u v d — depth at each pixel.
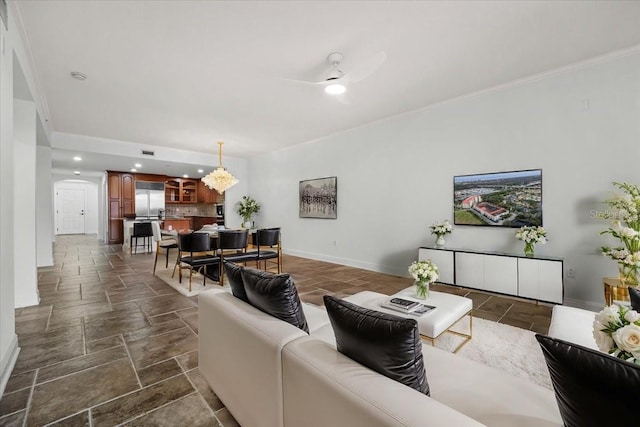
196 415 1.61
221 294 1.85
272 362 1.23
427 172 4.45
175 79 3.40
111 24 2.41
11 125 2.08
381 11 2.27
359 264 5.46
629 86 2.90
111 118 4.77
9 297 2.07
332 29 2.49
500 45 2.76
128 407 1.66
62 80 3.39
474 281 3.71
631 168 2.92
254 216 8.12
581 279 3.21
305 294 3.83
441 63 3.09
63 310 3.18
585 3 2.19
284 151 7.14
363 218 5.39
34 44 2.66
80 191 12.32
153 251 7.37
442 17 2.34
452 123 4.15
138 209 9.26
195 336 2.57
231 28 2.47
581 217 3.20
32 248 3.34
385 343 0.97
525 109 3.53
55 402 1.70
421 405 0.82
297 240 6.83
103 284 4.26
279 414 1.21
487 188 3.84
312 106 4.32
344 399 0.92
